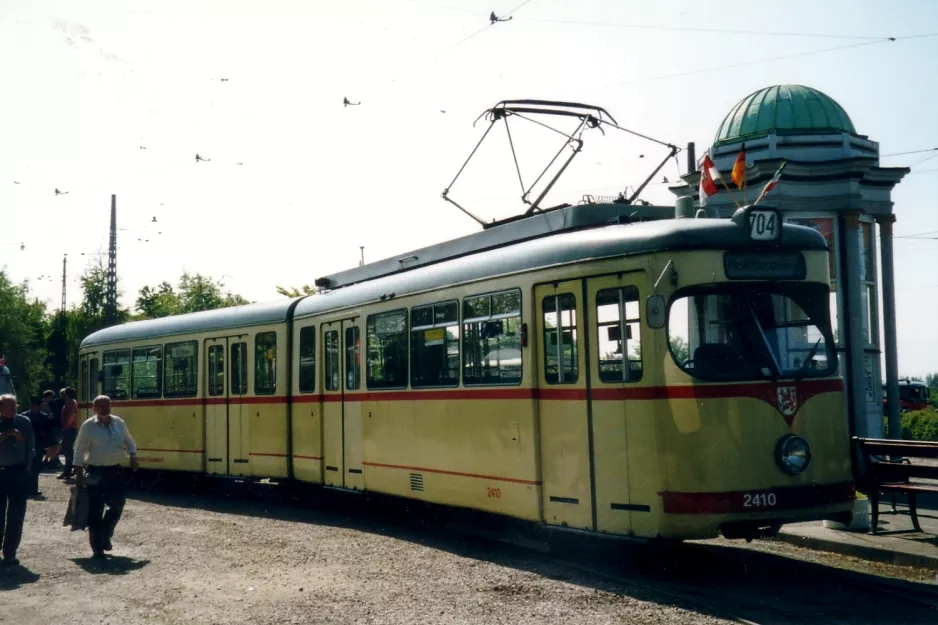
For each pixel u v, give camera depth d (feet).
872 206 67.87
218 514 51.13
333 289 52.95
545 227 37.55
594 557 34.88
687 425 29.89
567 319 33.60
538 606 26.99
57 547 39.63
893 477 35.70
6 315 180.96
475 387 38.24
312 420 51.75
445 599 28.17
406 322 43.60
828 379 31.65
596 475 32.07
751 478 29.86
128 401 69.31
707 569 32.12
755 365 30.68
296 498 58.29
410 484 42.88
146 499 60.90
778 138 65.77
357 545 39.11
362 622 25.68
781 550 35.53
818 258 32.71
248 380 57.72
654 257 30.91
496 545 38.45
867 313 68.90
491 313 37.47
